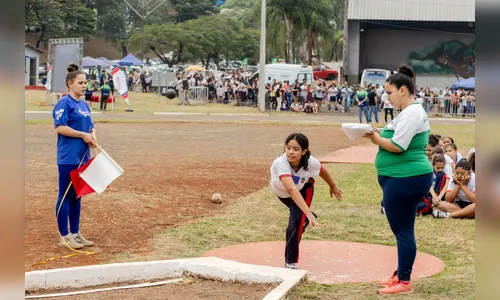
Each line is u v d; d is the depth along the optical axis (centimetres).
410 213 567
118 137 2278
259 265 641
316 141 2316
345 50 5584
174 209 995
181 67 7288
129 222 888
